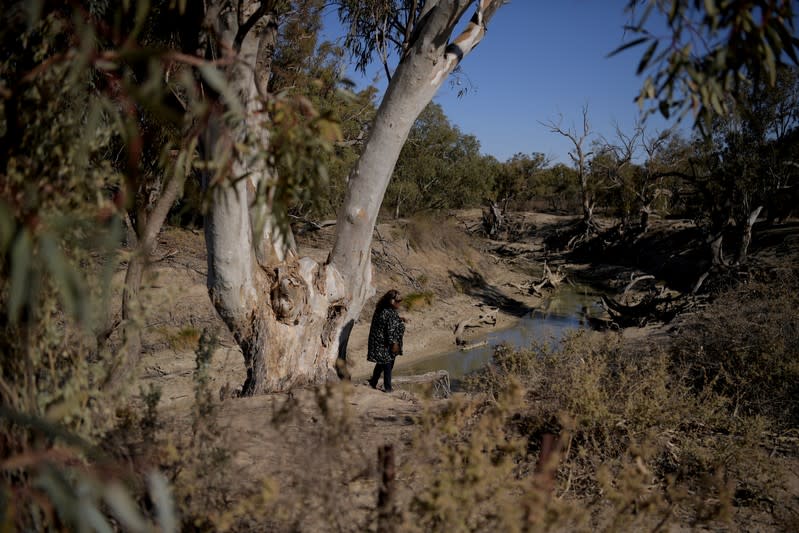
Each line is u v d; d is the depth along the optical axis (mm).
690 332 10047
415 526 2326
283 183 2217
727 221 24578
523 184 59344
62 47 2773
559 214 66812
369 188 7020
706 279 24375
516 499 3250
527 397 5836
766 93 18359
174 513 2262
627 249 41625
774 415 6914
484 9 6891
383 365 7973
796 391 7324
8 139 2180
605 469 2996
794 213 33125
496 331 20469
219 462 2693
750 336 9023
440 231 31234
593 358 6812
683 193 34188
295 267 6684
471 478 2268
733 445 5129
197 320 13172
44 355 2322
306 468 2518
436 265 27422
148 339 11656
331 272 6961
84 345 2416
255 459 3504
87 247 1983
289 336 6586
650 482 4461
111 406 2482
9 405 1981
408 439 4367
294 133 2152
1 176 2000
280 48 11266
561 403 5301
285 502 2451
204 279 14953
